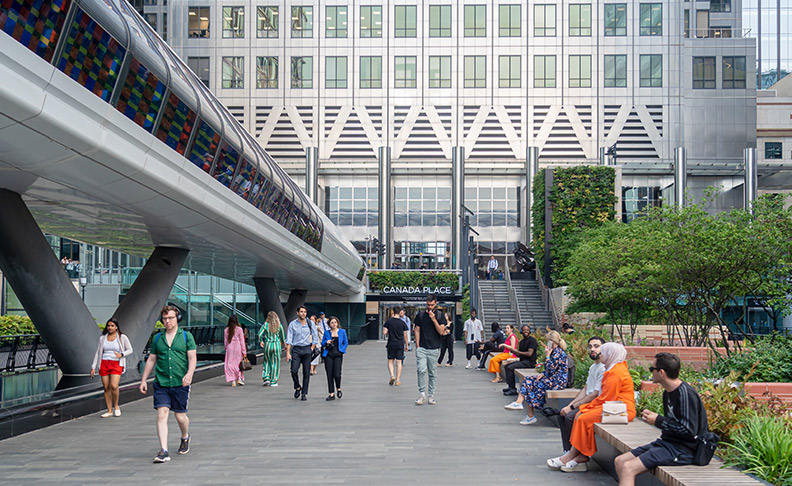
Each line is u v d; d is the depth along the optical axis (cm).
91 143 981
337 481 663
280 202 1992
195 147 1338
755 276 1712
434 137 5481
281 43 5575
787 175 5500
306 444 856
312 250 2586
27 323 2283
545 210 3722
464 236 4106
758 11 8006
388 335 1622
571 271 2919
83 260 3628
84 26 913
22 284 1274
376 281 4662
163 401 758
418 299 4616
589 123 5450
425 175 5572
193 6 5597
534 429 979
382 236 5362
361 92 5534
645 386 1011
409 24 5575
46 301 1304
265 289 3083
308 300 4569
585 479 679
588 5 5509
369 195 5581
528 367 1406
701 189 5516
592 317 2898
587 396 750
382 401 1304
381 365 2275
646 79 5472
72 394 1081
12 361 1575
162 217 1458
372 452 807
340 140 5512
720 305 1798
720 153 5412
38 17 819
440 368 2162
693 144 5422
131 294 1797
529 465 741
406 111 5516
